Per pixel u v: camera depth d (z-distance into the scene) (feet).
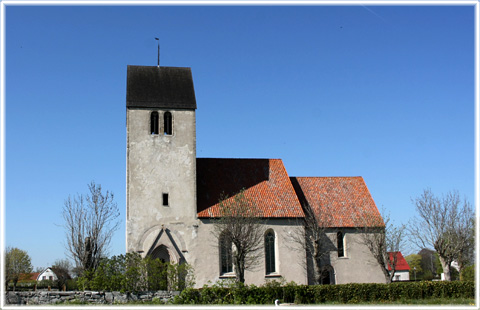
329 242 222.07
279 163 235.40
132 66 225.35
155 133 214.48
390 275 218.38
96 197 196.65
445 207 217.56
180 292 156.04
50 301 150.61
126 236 202.49
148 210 205.87
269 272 209.46
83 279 163.02
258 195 219.00
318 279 207.72
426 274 434.71
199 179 221.25
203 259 204.13
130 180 207.10
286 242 211.41
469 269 229.66
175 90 220.02
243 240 193.16
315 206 229.45
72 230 192.75
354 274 221.46
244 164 231.50
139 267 166.09
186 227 206.28
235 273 202.80
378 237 217.56
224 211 200.03
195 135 215.31
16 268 337.93
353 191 239.91
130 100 212.64
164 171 210.18
